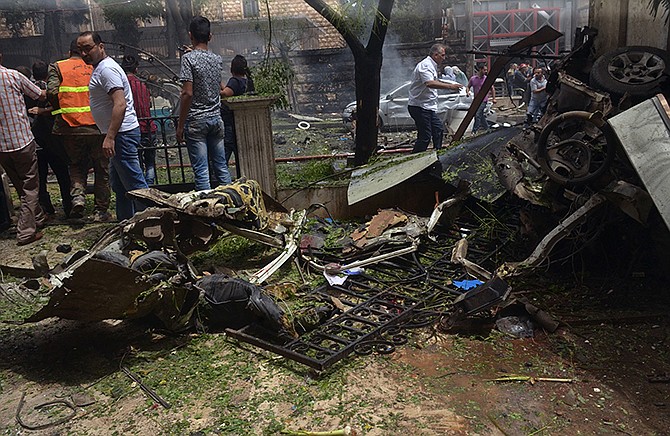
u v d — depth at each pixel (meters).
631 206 4.04
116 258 4.02
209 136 6.08
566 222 4.25
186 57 5.72
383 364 3.57
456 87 7.92
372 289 4.61
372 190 5.81
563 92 4.85
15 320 4.40
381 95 16.47
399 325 4.00
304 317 3.95
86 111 6.44
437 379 3.40
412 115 8.09
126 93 5.60
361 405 3.18
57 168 7.02
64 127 6.43
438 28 20.19
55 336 4.14
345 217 6.43
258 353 3.78
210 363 3.69
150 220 4.39
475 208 5.90
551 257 4.70
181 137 5.94
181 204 4.55
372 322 4.01
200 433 3.02
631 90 4.71
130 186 5.77
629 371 3.42
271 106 6.26
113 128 5.37
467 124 7.67
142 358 3.79
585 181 4.18
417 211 6.32
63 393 3.44
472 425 2.99
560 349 3.68
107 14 19.78
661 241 4.36
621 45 5.95
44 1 20.56
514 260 4.94
